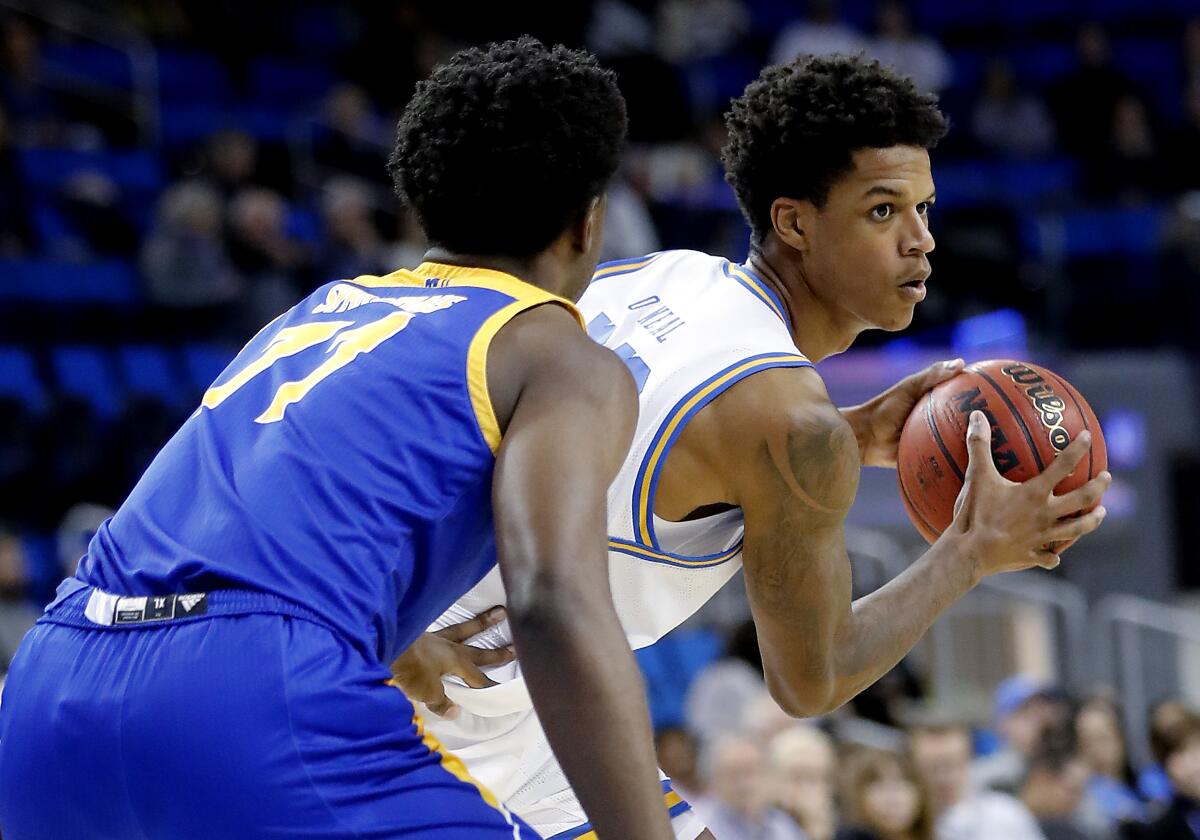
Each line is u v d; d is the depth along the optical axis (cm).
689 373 753
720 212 3456
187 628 538
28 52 3472
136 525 586
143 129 3609
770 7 4631
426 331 591
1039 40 4650
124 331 2945
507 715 815
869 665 769
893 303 834
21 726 566
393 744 534
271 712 519
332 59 4138
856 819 1570
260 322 2955
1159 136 4069
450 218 628
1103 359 3334
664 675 2375
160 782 525
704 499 764
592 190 627
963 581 793
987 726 2425
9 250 3012
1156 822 1767
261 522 552
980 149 4047
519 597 512
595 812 500
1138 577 3231
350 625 541
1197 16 4678
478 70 618
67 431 2662
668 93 3825
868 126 810
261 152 3294
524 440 549
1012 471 804
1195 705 2261
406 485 561
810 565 745
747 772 1540
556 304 604
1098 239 3609
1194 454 3291
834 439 727
